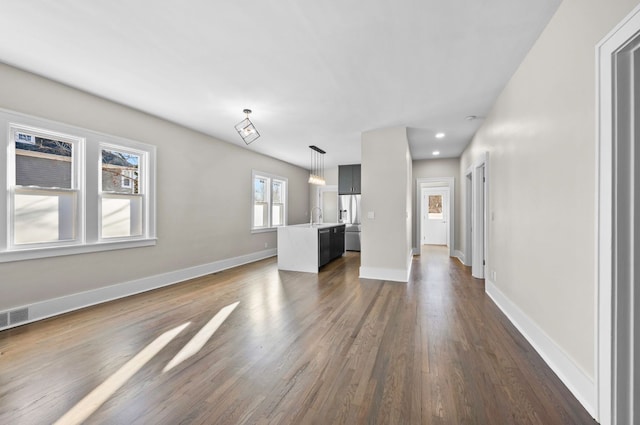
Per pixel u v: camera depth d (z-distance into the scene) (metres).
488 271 3.67
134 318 2.84
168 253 4.17
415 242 7.02
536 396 1.64
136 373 1.88
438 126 4.32
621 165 1.34
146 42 2.23
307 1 1.78
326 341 2.35
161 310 3.08
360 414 1.50
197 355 2.12
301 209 8.23
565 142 1.80
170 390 1.70
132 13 1.89
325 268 5.45
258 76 2.78
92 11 1.87
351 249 7.73
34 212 2.81
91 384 1.76
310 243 5.11
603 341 1.40
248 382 1.78
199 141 4.70
